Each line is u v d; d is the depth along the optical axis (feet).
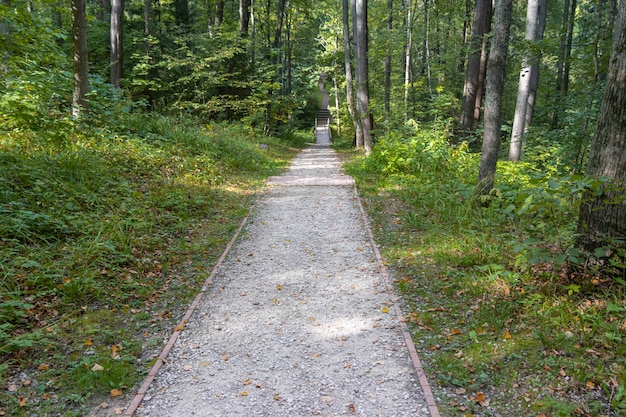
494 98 25.29
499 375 11.49
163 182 28.63
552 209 16.08
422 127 47.62
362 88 55.72
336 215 27.50
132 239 19.84
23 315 13.43
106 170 26.09
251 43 70.54
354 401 10.81
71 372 11.63
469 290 16.06
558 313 13.60
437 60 73.26
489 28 42.34
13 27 31.35
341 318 15.03
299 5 89.51
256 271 19.15
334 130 127.13
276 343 13.53
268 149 63.00
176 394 11.12
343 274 18.72
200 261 20.04
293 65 124.06
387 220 25.77
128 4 76.74
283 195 33.09
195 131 42.34
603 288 14.16
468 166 35.94
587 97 30.12
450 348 12.84
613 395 10.36
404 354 12.77
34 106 27.53
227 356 12.84
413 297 16.28
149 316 15.02
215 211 27.35
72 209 20.62
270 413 10.43
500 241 19.69
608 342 12.08
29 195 20.22
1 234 17.16
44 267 15.98
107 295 15.80
